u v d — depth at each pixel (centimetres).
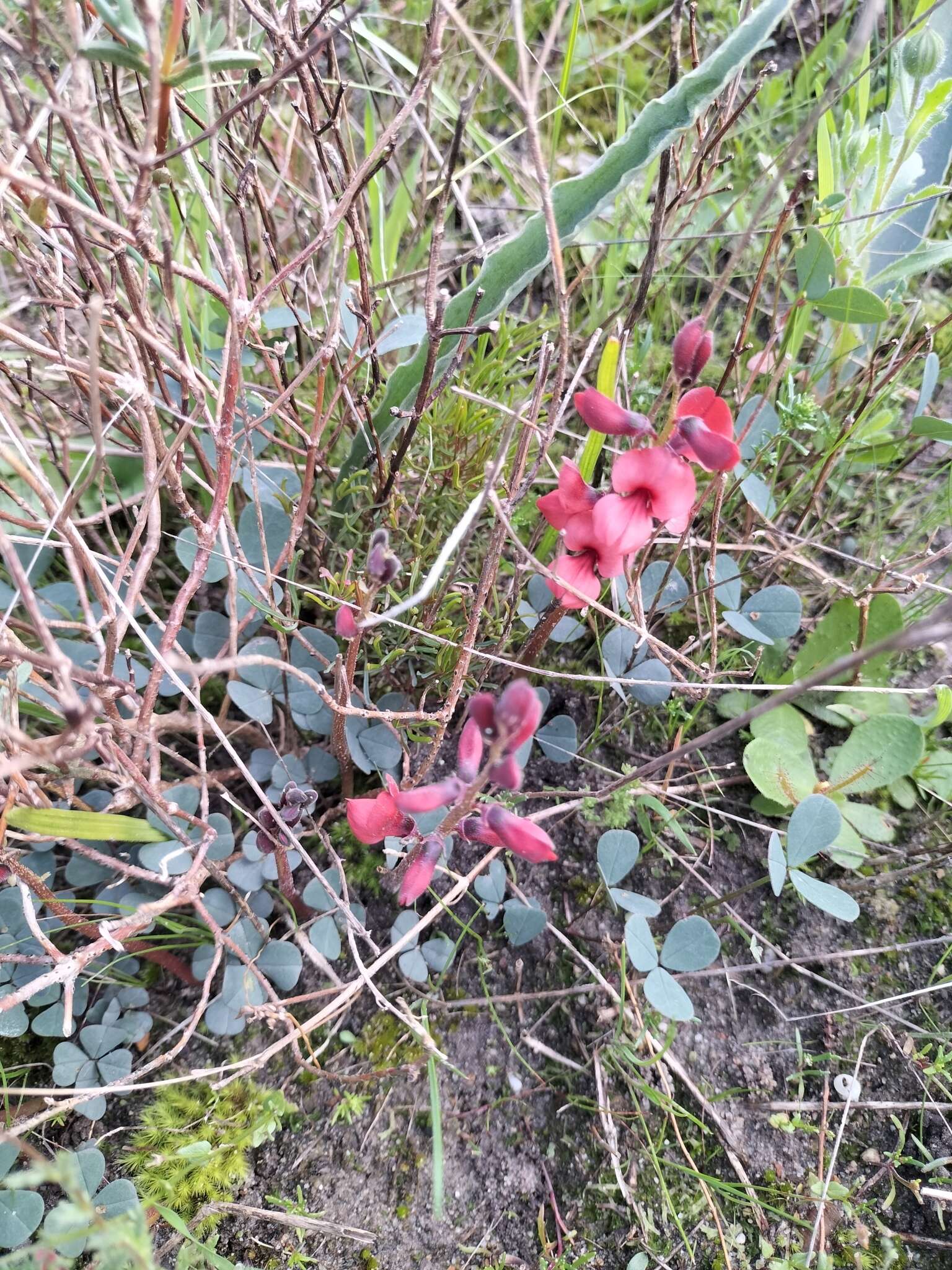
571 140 28
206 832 16
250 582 18
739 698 21
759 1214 16
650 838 19
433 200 26
